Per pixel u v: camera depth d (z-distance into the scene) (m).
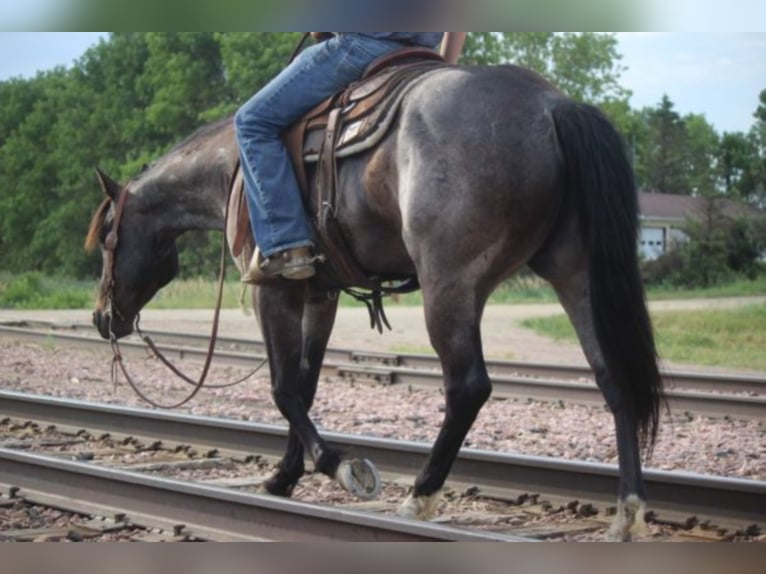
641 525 5.90
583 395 12.68
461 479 8.05
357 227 6.44
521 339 22.91
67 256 44.66
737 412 11.78
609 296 5.81
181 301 31.56
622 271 5.81
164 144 45.22
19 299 34.69
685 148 45.56
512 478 7.80
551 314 27.23
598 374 6.06
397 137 6.16
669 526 6.93
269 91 6.68
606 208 5.81
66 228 45.00
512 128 5.88
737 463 9.29
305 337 7.39
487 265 5.93
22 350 18.33
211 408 12.51
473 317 5.98
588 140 5.86
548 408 12.41
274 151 6.64
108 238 7.88
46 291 35.78
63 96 48.69
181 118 44.19
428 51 6.75
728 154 42.06
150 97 46.91
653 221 40.56
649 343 5.88
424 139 6.01
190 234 37.09
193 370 16.17
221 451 9.57
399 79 6.37
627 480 5.92
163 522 6.88
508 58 44.72
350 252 6.58
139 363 17.03
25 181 47.44
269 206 6.60
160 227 7.82
